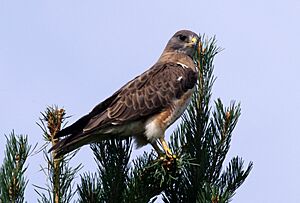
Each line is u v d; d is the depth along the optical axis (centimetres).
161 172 988
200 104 1095
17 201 887
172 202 1026
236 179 1029
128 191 944
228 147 1057
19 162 894
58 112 1014
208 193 872
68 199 925
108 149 1031
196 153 1047
